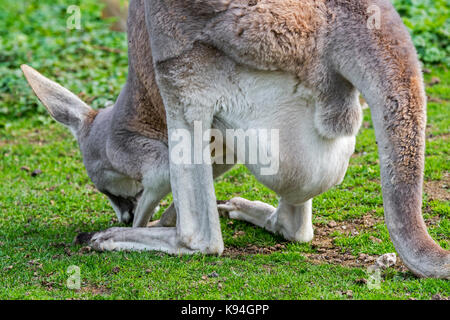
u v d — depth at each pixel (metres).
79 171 6.72
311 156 3.60
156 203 4.46
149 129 4.34
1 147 7.45
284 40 3.31
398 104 3.11
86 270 3.83
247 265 3.83
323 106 3.44
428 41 9.14
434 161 5.85
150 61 4.04
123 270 3.79
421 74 3.21
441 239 4.29
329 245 4.36
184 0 3.47
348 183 5.68
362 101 4.41
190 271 3.71
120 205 5.02
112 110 4.70
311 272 3.68
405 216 3.12
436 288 3.18
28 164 6.97
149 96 4.20
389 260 3.75
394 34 3.19
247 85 3.54
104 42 10.57
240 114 3.62
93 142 4.78
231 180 6.19
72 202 5.79
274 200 5.50
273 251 4.27
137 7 4.07
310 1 3.30
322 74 3.37
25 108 8.47
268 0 3.30
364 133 7.00
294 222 4.41
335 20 3.29
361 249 4.20
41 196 5.94
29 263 4.09
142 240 4.12
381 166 3.18
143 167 4.36
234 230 4.79
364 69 3.20
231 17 3.37
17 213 5.48
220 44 3.46
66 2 13.35
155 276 3.66
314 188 3.73
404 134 3.11
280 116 3.54
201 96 3.61
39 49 10.35
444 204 4.91
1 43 10.66
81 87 8.66
